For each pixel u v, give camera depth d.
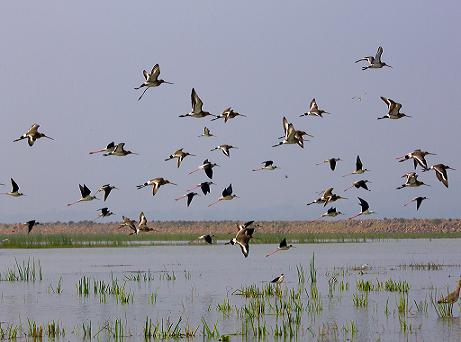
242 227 33.31
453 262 71.31
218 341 34.09
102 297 47.25
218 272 63.47
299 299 43.97
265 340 34.09
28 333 36.09
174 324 38.06
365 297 45.81
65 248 100.94
